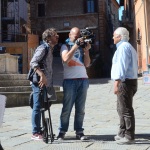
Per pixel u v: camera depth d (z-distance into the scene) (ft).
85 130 30.96
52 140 26.68
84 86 27.78
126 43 26.07
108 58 163.02
